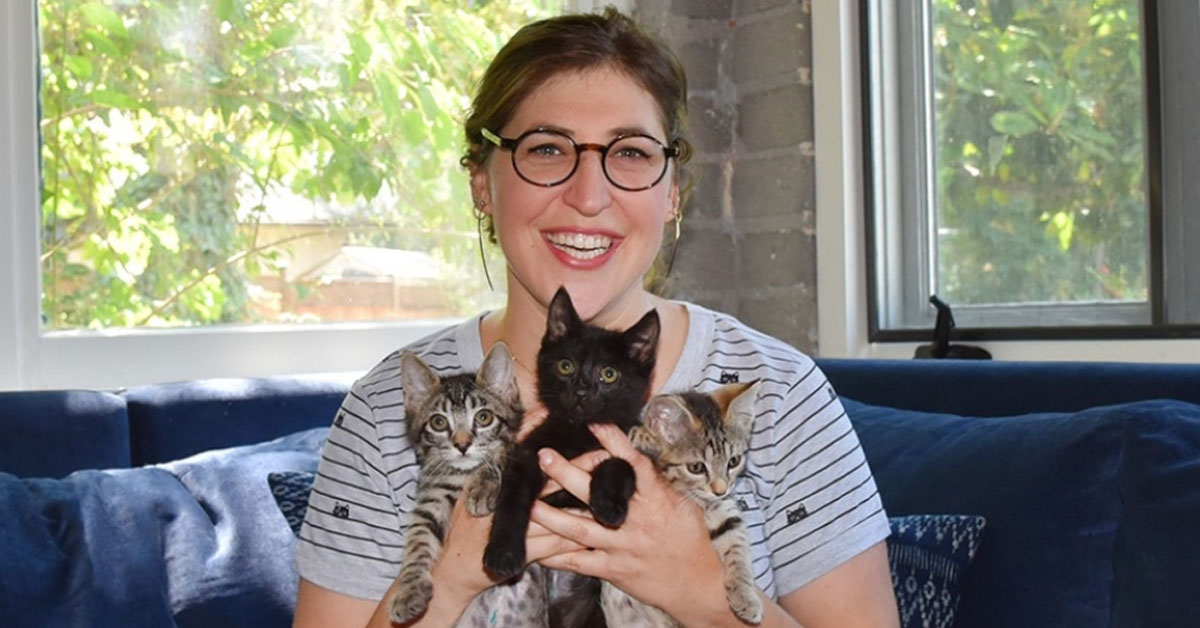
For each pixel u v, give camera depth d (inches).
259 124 111.1
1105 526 72.3
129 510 84.0
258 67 111.0
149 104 106.0
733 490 62.6
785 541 64.7
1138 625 67.5
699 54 129.8
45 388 100.3
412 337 118.0
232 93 109.7
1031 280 110.3
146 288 106.3
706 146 129.8
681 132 69.5
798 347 125.5
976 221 115.0
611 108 64.0
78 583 78.4
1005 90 112.0
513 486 59.6
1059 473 73.9
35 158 100.0
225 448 98.0
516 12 125.1
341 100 115.1
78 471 88.2
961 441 81.7
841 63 120.4
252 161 110.8
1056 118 107.6
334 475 67.0
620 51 65.6
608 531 58.5
